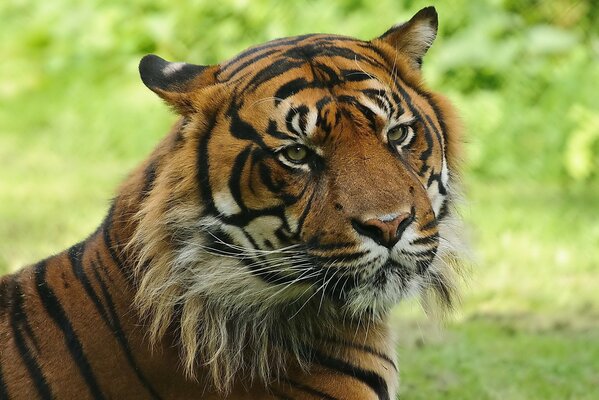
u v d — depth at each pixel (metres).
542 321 12.93
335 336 7.09
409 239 6.62
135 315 6.75
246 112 6.68
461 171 7.49
